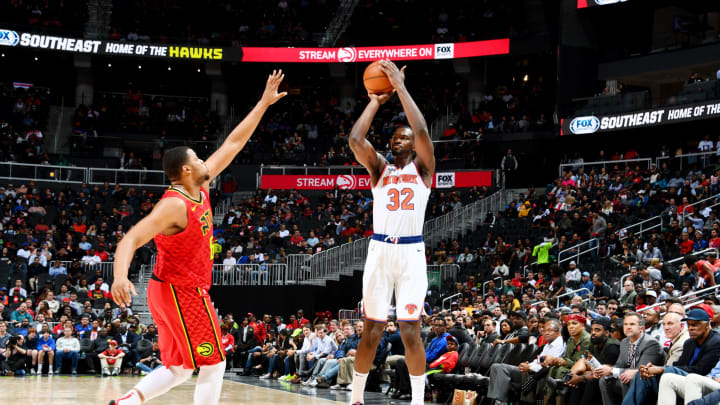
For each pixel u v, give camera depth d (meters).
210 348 4.52
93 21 32.38
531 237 21.86
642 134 26.16
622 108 25.12
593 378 8.46
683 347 7.62
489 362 10.67
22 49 30.50
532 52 28.34
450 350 11.55
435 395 11.96
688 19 26.91
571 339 9.22
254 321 19.09
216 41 31.80
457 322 12.21
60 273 21.52
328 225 25.59
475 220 25.30
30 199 25.88
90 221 25.22
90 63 32.06
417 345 5.14
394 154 5.28
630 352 8.20
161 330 4.60
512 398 9.81
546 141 28.06
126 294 3.83
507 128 28.27
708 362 7.22
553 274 15.98
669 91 28.41
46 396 10.73
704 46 24.97
